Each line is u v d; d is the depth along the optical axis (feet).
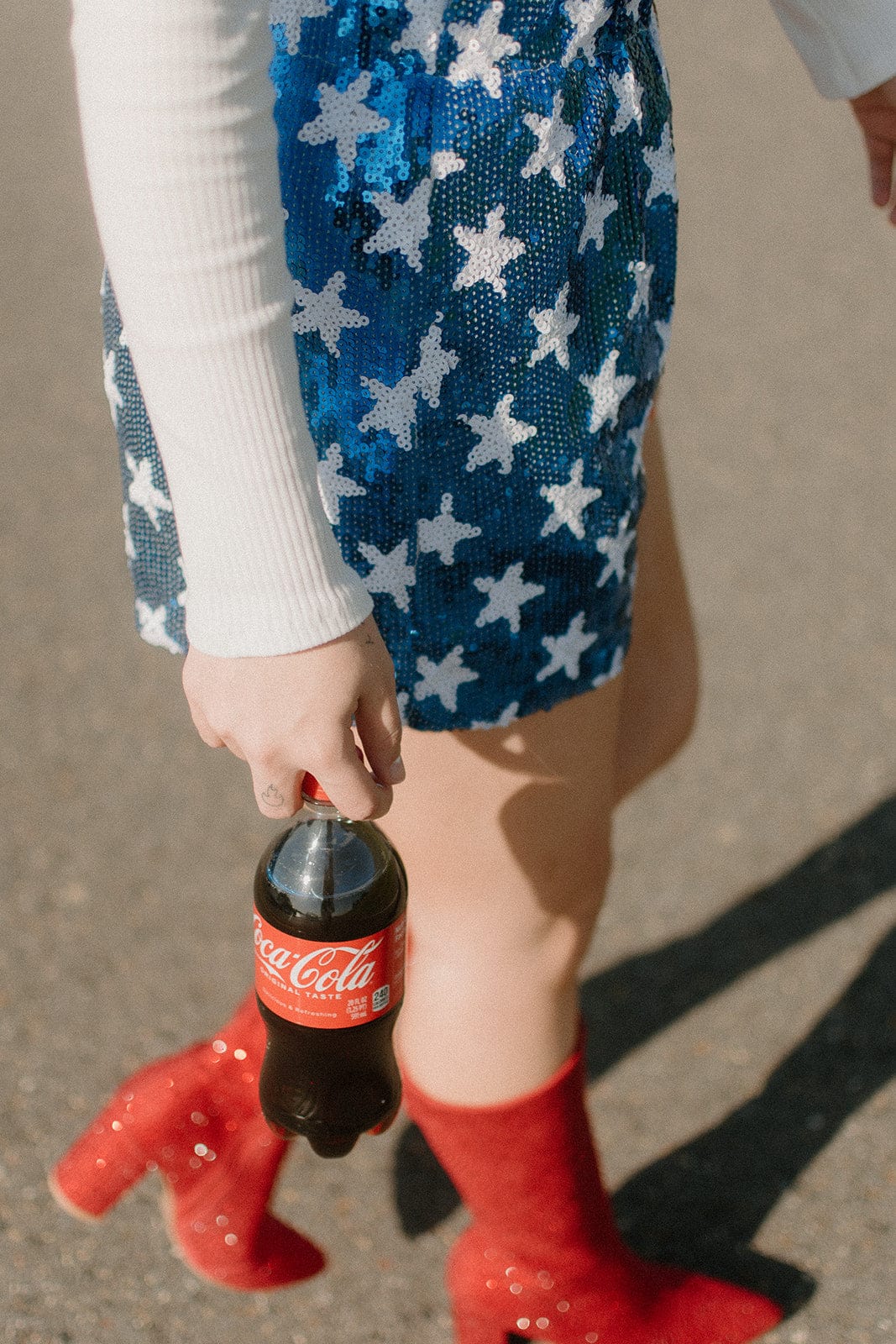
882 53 5.19
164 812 8.70
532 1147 5.26
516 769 4.64
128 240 3.21
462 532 4.19
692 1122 6.82
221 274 3.22
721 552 10.59
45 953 7.77
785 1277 6.14
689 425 11.98
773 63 18.04
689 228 14.73
